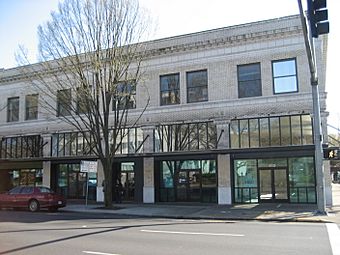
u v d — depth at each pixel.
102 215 20.55
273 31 25.03
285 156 24.02
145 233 12.59
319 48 24.09
